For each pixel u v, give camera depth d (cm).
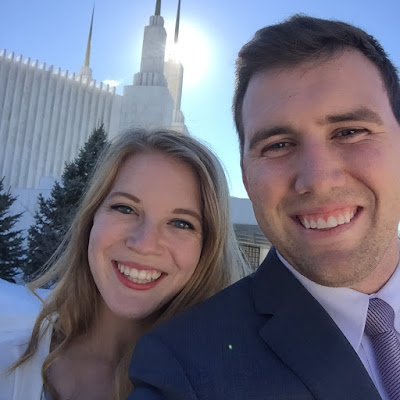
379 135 29
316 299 31
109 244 43
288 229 31
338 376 27
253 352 29
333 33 30
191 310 34
